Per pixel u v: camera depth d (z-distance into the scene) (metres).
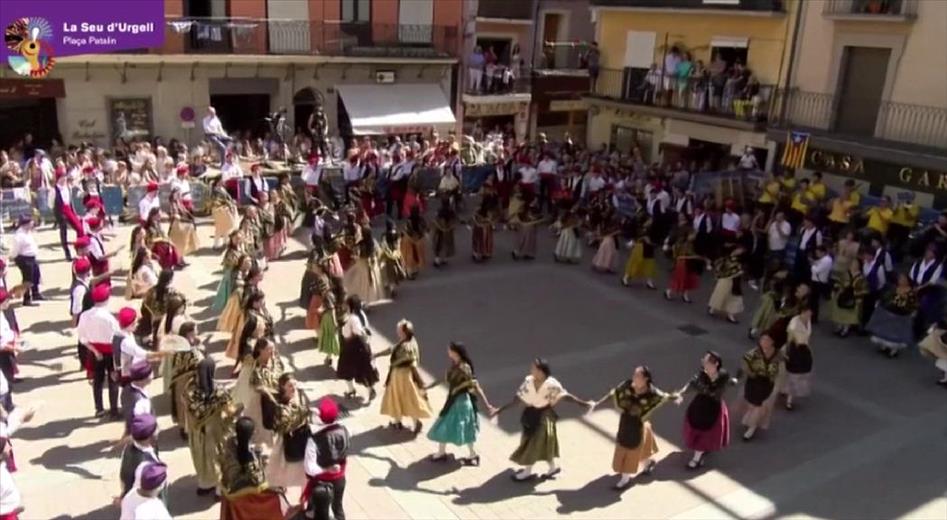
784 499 9.27
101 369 9.69
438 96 27.42
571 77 30.59
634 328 14.34
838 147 19.70
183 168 18.67
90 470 8.84
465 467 9.51
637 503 8.99
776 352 10.50
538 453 9.05
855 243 15.22
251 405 9.01
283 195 17.86
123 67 22.16
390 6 26.08
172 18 22.45
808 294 12.02
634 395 9.03
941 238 15.49
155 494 6.23
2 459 6.97
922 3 18.55
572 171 21.36
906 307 13.39
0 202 17.30
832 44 20.44
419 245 16.28
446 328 13.80
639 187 19.83
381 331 13.48
